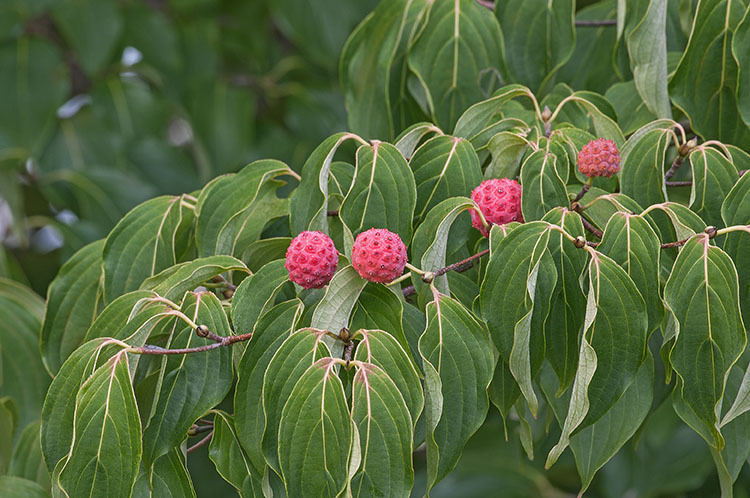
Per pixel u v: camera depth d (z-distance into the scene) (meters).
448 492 1.90
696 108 1.30
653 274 1.19
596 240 1.23
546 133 1.27
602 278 1.18
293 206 1.23
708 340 1.18
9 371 1.48
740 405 1.19
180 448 1.23
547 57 1.36
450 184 1.23
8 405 1.42
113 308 1.22
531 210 1.21
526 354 1.19
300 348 1.17
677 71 1.29
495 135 1.24
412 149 1.27
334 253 1.19
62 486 1.18
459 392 1.19
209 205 1.26
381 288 1.20
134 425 1.17
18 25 1.89
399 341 1.19
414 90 1.37
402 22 1.36
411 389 1.17
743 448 1.24
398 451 1.16
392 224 1.21
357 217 1.21
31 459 1.38
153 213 1.29
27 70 1.88
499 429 1.86
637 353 1.18
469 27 1.33
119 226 1.28
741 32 1.27
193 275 1.21
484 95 1.34
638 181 1.24
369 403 1.16
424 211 1.23
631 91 1.34
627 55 1.37
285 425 1.16
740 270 1.21
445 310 1.19
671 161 1.34
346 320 1.19
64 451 1.19
